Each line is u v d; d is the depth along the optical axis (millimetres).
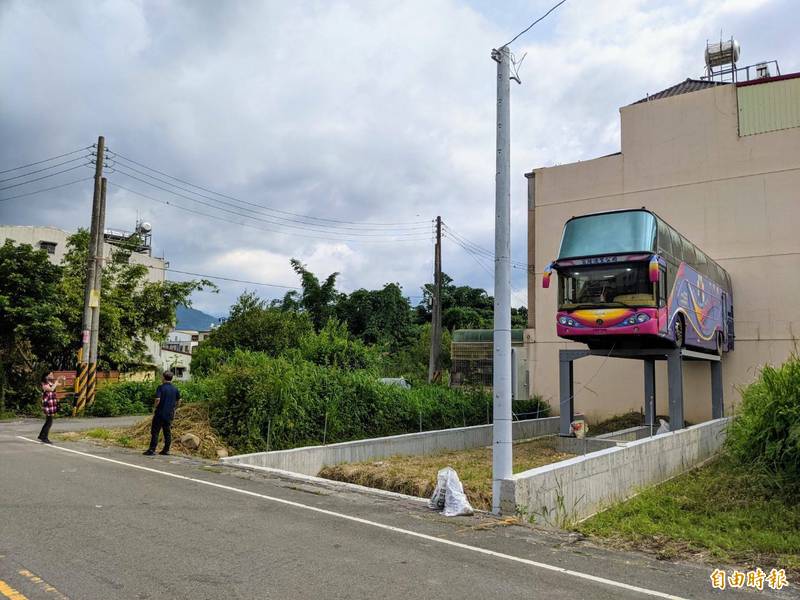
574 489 10086
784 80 23688
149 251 48750
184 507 7988
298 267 43844
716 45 28484
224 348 32594
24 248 23250
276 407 16312
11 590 4789
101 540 6270
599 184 27328
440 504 8688
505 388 8719
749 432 11375
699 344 19000
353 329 45688
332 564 5797
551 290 28188
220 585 5105
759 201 23719
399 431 20000
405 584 5324
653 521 9508
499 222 9062
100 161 23125
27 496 8203
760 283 23422
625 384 25922
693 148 25234
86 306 22875
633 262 15562
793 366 11148
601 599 5168
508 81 9391
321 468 14812
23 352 23781
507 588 5336
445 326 50875
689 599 5301
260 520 7461
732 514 9555
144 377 32031
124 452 13289
